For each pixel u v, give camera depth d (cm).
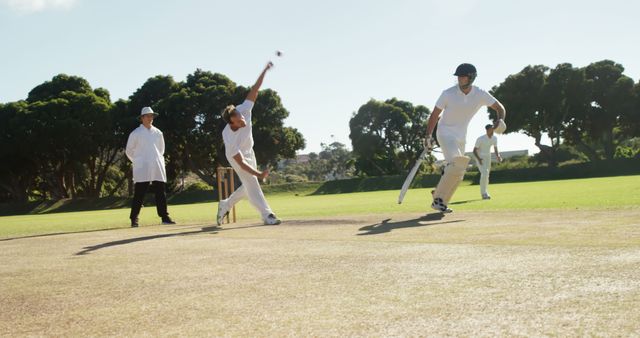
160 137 837
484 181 1034
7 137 3862
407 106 5322
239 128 662
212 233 567
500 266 267
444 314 186
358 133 5225
